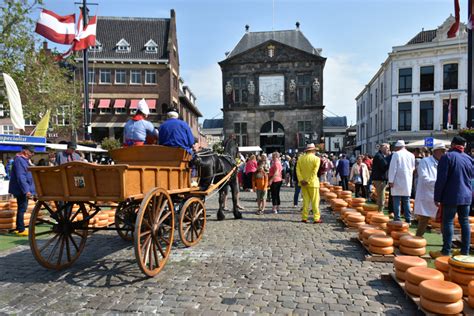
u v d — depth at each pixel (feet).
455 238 24.61
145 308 13.84
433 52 115.65
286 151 133.80
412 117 120.06
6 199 48.34
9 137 62.03
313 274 17.62
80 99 96.73
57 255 21.13
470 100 37.60
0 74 60.23
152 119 120.16
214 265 19.08
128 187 15.62
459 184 19.01
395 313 13.38
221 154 31.89
